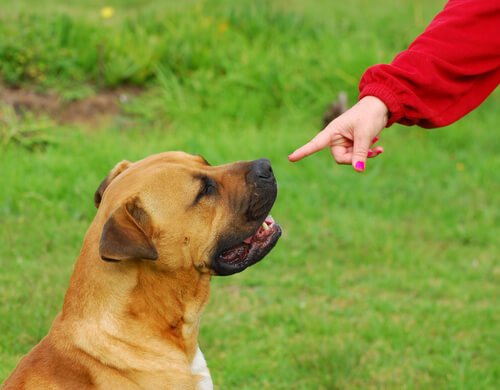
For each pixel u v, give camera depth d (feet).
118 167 15.81
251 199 15.17
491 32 13.57
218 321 23.35
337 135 13.47
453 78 13.62
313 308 24.59
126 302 14.43
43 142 33.12
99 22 42.06
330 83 39.34
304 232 28.99
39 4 48.73
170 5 49.39
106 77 38.32
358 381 20.95
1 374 19.40
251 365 21.27
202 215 14.85
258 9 45.85
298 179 32.53
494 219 30.94
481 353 22.71
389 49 43.50
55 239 26.81
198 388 15.25
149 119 36.47
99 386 13.93
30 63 37.60
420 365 21.71
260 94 38.14
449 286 26.30
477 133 37.88
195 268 14.98
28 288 23.58
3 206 28.66
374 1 54.80
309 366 21.29
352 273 27.02
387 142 36.55
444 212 31.12
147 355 14.44
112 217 13.76
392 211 31.12
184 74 39.63
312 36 44.21
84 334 14.20
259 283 25.89
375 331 23.18
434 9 52.06
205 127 36.14
